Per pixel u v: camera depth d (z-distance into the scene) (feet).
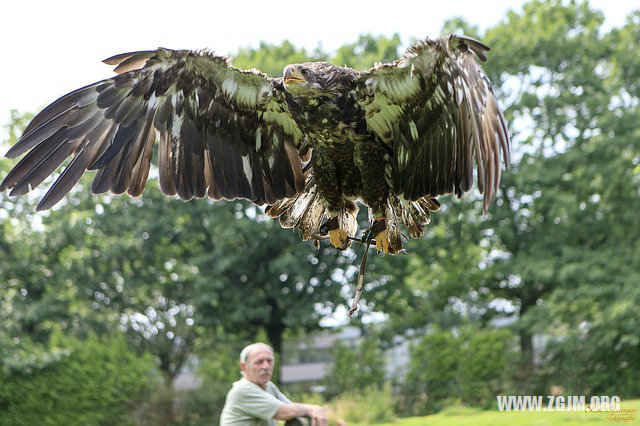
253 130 17.81
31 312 106.22
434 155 16.08
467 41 14.73
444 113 15.75
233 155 17.94
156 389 93.76
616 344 95.71
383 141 16.47
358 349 109.40
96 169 17.54
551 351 101.09
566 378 95.86
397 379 110.32
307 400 89.35
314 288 110.01
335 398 96.58
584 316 97.09
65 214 109.60
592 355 95.91
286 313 114.42
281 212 17.98
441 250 109.09
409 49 15.30
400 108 16.03
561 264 102.68
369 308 108.99
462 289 108.99
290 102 16.46
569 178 108.88
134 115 17.61
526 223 113.19
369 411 68.80
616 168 101.91
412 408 91.71
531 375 97.35
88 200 109.91
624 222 105.60
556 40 112.37
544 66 113.60
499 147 15.16
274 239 106.93
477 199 110.63
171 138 17.75
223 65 17.13
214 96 17.52
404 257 107.34
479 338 96.63
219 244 106.22
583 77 110.73
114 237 108.58
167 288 117.19
